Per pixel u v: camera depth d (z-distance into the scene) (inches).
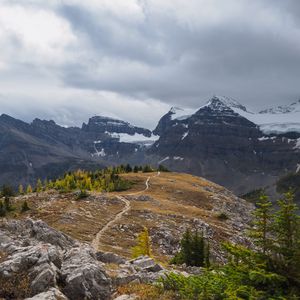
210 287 622.5
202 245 2000.5
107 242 2679.6
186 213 4156.0
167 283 741.3
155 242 2957.7
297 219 605.0
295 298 562.6
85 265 753.6
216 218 4195.4
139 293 708.0
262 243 613.6
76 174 6530.5
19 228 1406.3
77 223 3125.0
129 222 3351.4
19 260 740.7
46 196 4389.8
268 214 612.7
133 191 5457.7
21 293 677.3
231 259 650.2
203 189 6338.6
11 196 4724.4
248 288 585.6
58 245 1220.5
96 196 4367.6
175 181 6555.1
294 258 591.5
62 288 701.9
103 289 717.9
